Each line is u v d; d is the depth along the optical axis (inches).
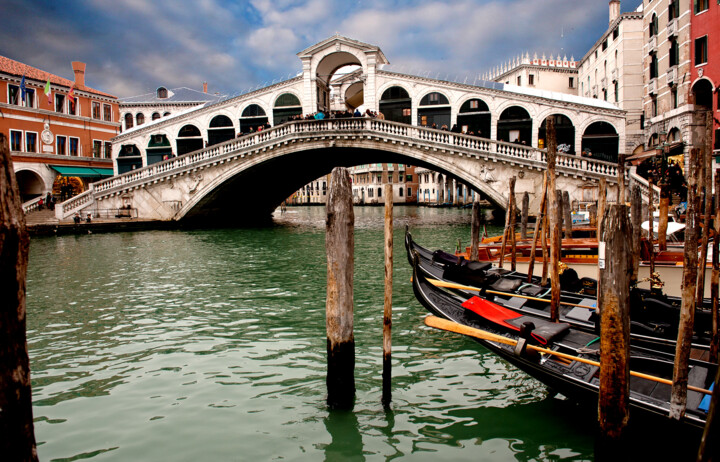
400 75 1164.5
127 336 318.3
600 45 1494.8
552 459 181.0
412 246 422.9
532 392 232.2
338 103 1696.6
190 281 488.4
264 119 1252.5
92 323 346.9
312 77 1195.3
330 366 210.2
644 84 1181.7
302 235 965.8
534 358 202.7
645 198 784.3
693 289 157.2
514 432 198.2
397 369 258.4
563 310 281.3
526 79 1882.4
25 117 1302.9
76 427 204.7
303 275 517.7
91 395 233.8
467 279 352.8
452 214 1836.9
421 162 1105.4
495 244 544.1
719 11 872.9
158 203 1120.8
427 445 189.6
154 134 1336.1
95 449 188.7
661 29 1065.5
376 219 1587.1
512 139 1129.4
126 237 925.2
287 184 1449.3
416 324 334.3
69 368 266.5
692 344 218.7
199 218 1203.9
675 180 757.9
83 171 1422.2
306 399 225.8
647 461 171.6
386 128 991.0
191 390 237.3
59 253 696.4
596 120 1084.5
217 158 1066.1
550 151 250.2
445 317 257.9
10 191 89.6
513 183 412.5
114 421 209.2
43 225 933.8
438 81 1149.1
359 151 1068.5
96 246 780.0
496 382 242.8
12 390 90.5
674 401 159.6
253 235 965.8
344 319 206.1
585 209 868.6
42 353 289.4
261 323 342.3
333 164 1326.3
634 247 310.2
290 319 350.9
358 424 203.9
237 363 270.1
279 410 216.2
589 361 187.8
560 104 1096.2
